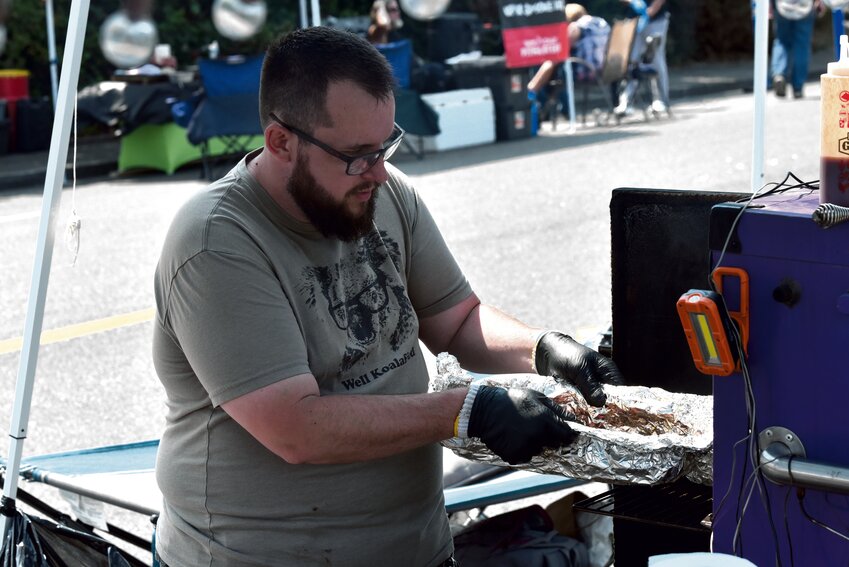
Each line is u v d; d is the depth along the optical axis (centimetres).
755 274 152
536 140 1161
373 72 179
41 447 421
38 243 223
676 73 1695
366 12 1518
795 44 1342
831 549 154
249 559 189
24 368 225
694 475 180
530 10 1161
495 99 1162
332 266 192
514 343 213
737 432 159
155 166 1062
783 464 151
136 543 276
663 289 214
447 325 221
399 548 196
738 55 1839
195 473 192
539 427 176
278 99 180
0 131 1123
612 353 220
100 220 835
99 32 1294
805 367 150
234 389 179
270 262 184
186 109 998
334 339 191
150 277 663
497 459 188
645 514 196
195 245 180
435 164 1033
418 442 182
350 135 178
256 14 983
